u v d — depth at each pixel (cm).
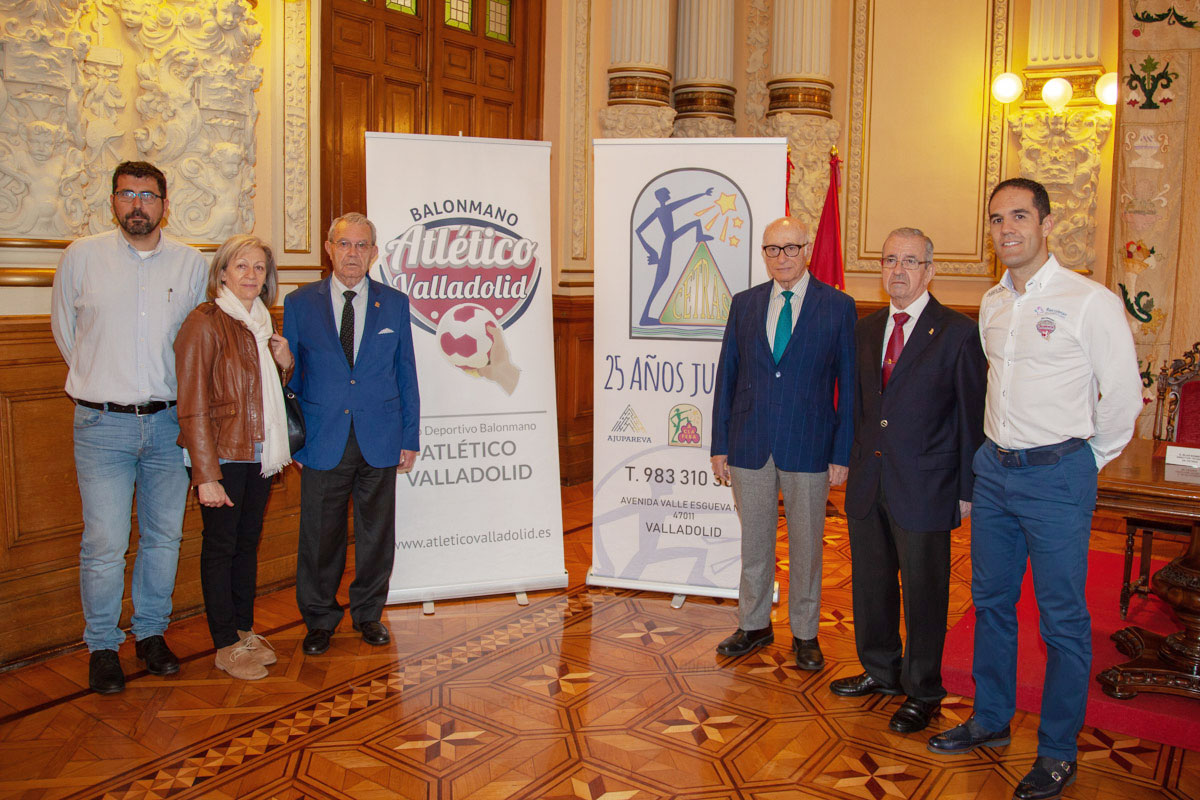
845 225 672
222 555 313
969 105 623
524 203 383
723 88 664
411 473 377
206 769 256
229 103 373
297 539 421
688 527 389
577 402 604
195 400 292
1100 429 239
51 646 334
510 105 577
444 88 532
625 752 268
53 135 322
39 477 327
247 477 315
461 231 374
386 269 366
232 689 307
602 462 397
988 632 268
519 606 387
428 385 376
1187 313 541
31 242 320
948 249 641
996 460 255
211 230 373
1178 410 336
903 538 278
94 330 295
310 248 424
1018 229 239
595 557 404
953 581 431
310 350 331
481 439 385
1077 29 570
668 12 600
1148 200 545
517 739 274
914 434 275
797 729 284
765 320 321
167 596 323
